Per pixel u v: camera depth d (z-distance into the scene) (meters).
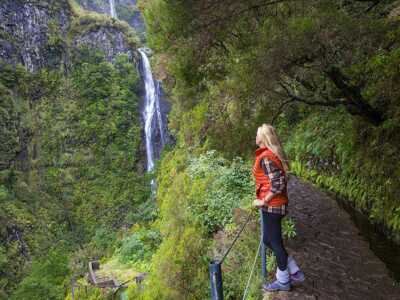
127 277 14.77
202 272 6.62
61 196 57.38
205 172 9.79
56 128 61.09
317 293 4.25
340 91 6.02
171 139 61.75
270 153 3.71
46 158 59.03
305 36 4.37
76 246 48.53
